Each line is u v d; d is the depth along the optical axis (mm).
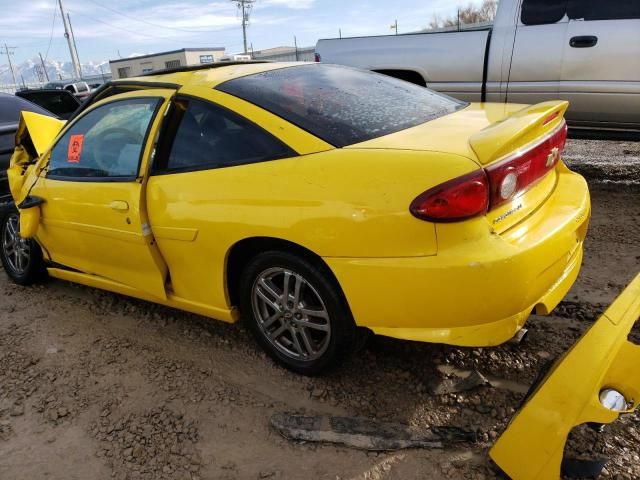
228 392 2744
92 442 2496
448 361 2797
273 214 2396
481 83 5598
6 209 4148
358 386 2688
